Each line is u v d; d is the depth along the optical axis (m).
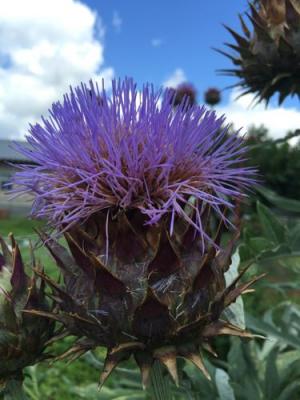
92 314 0.13
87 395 0.24
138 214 0.13
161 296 0.13
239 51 0.23
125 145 0.13
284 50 0.22
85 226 0.14
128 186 0.14
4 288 0.14
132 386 0.25
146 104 0.14
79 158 0.14
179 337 0.13
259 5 0.23
